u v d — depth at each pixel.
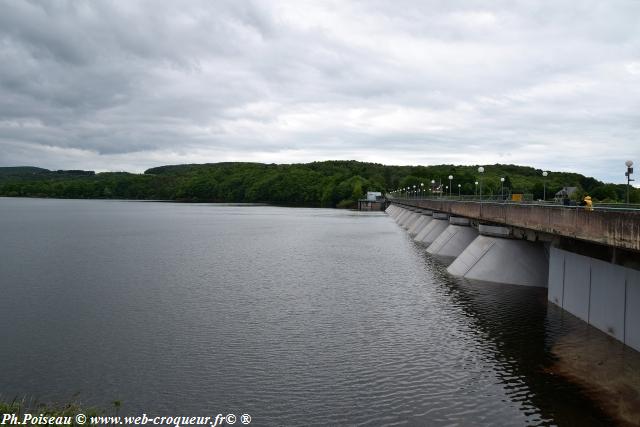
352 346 27.50
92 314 33.97
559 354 25.73
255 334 29.67
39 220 126.75
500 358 25.48
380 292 40.50
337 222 126.00
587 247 29.45
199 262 56.47
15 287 42.44
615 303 26.44
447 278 46.25
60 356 26.17
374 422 19.41
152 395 21.77
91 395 21.78
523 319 31.86
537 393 21.53
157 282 44.69
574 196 67.88
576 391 21.66
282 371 24.19
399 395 21.61
